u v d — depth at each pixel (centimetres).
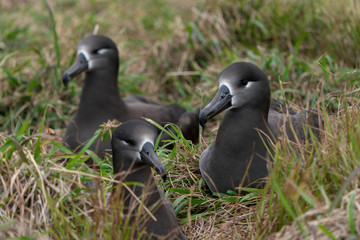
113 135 835
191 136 1277
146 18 2009
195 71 1622
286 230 734
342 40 1453
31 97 1451
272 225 773
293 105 1141
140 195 827
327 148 816
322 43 1486
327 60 1390
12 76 1451
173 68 1672
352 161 777
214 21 1669
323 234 696
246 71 890
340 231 692
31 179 820
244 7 1673
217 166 926
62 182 827
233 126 904
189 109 1408
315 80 1297
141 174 823
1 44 1756
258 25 1598
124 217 801
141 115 1229
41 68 1512
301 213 727
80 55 1195
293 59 1348
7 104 1448
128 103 1302
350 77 1148
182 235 837
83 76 1580
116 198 770
